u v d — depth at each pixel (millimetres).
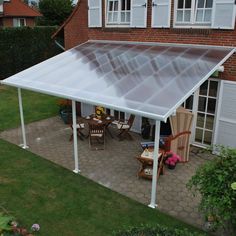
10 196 8281
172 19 10984
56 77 10555
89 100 8406
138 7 11719
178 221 7332
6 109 16297
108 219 7395
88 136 12531
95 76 9914
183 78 8477
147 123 12211
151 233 4992
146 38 11922
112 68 10227
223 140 10680
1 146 11594
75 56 12156
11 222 6891
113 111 13555
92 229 7047
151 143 10609
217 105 10516
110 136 12586
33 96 19188
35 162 10305
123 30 12570
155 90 8117
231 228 6039
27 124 14109
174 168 9891
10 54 21812
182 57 9914
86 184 8953
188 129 10047
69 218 7422
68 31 15273
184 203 8078
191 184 6199
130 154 10992
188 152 10273
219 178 5492
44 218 7406
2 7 31484
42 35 23359
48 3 34062
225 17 9633
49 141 12141
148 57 10516
